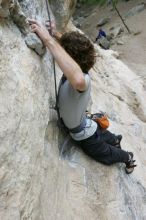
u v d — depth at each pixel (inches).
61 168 148.0
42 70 136.5
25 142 106.8
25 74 116.6
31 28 130.8
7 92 102.9
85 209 147.2
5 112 99.2
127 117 271.1
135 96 326.6
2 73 103.0
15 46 118.2
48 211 125.3
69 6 229.0
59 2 216.8
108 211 155.3
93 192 156.8
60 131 158.1
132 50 691.4
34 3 155.9
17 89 108.0
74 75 132.2
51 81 151.8
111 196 161.5
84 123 155.5
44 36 132.4
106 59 365.4
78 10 1037.2
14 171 99.4
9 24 120.6
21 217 101.8
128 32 799.1
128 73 369.4
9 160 97.7
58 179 140.5
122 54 683.4
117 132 226.8
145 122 307.7
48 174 132.0
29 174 106.9
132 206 170.2
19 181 101.2
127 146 218.8
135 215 168.4
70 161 159.0
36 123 117.0
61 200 137.3
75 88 135.0
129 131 250.5
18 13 122.8
